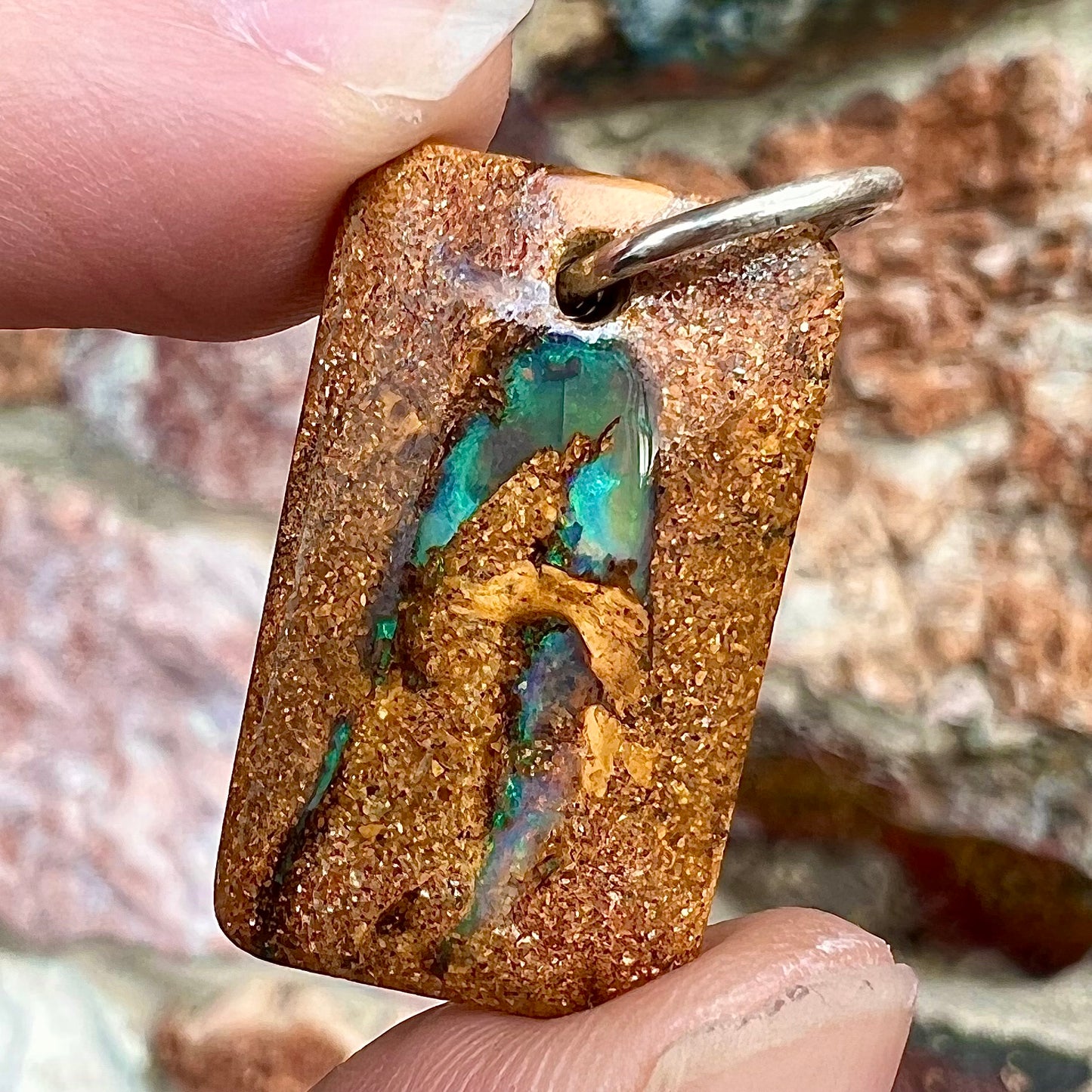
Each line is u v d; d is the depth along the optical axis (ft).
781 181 0.18
